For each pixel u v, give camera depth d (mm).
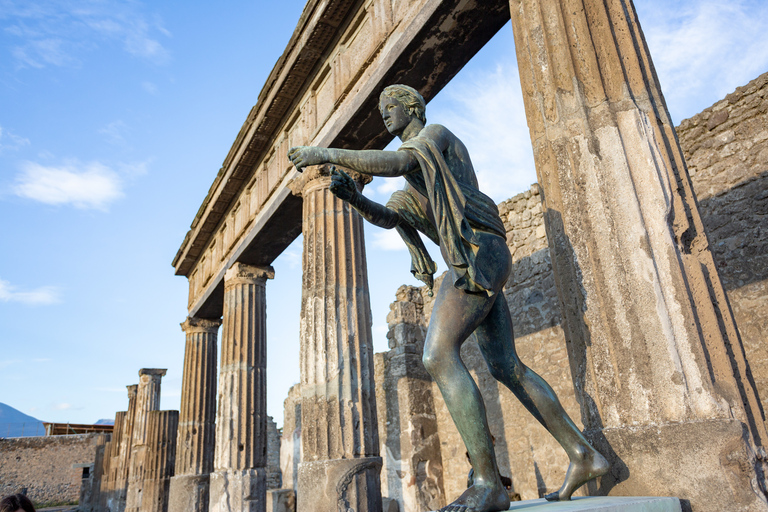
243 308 9430
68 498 29359
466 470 9969
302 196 7059
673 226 2469
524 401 2244
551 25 3197
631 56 2877
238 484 8242
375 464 5559
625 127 2697
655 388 2248
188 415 11242
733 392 2152
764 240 6012
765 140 6203
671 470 2059
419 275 2543
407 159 2119
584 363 2572
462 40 5180
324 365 5906
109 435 24547
